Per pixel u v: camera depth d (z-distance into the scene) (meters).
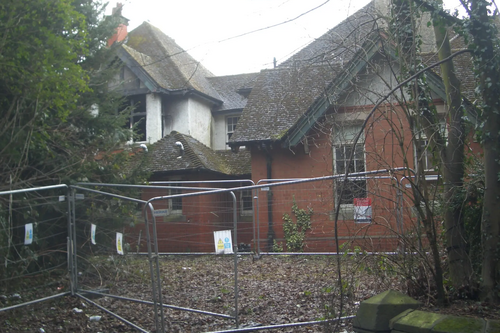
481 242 5.64
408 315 4.60
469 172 6.57
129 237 8.00
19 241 7.93
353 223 6.23
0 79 7.45
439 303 5.32
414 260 5.76
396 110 5.74
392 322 4.62
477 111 5.97
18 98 7.77
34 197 8.45
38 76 7.40
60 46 7.61
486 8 5.68
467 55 13.76
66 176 9.03
